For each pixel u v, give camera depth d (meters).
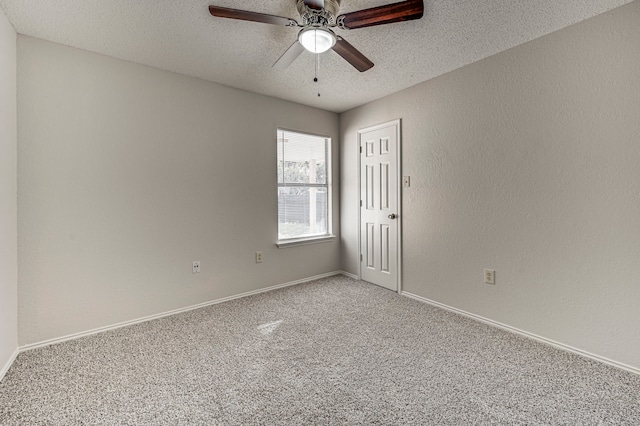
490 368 1.93
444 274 2.93
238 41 2.27
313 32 1.75
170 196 2.79
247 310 2.92
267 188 3.47
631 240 1.85
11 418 1.50
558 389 1.71
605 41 1.91
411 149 3.19
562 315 2.15
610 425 1.45
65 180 2.29
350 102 3.68
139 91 2.61
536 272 2.28
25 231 2.14
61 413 1.53
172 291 2.82
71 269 2.33
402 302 3.12
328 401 1.63
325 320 2.68
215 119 3.06
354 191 3.95
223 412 1.55
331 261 4.13
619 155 1.88
